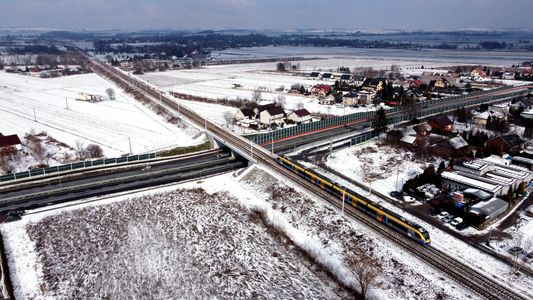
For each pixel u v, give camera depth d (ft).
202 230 196.65
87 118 416.67
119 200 224.33
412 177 257.96
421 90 575.79
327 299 148.46
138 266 166.50
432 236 182.60
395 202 220.23
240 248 181.98
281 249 182.50
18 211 206.69
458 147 296.71
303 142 327.67
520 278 152.97
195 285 155.12
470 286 147.84
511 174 243.19
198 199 229.66
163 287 153.48
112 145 322.96
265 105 394.11
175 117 404.98
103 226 197.47
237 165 283.59
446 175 241.55
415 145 313.73
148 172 267.39
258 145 305.53
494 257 167.12
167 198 229.25
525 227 192.34
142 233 192.13
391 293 149.28
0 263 162.40
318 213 206.80
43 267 164.35
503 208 205.46
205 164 285.64
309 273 165.17
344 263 169.07
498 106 441.68
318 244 184.14
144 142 332.80
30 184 243.19
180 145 315.58
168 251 177.88
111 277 159.22
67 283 155.12
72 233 190.19
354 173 267.18
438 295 145.48
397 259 166.40
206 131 339.36
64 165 261.24
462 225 190.29
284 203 221.87
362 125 385.70
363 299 145.89
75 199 224.12
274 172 253.24
